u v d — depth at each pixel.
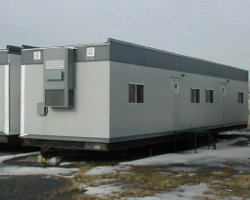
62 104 11.48
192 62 16.17
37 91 12.30
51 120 12.01
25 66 12.52
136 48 12.45
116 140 11.45
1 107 13.59
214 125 18.23
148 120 13.08
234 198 7.42
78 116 11.57
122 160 12.11
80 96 11.54
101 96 11.24
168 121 14.30
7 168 10.82
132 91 12.26
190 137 15.61
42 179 9.28
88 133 11.42
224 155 13.30
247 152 14.16
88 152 12.82
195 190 8.06
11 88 13.54
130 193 7.78
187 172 10.13
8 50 13.44
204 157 12.78
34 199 7.50
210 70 17.84
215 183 8.70
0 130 13.61
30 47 13.66
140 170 10.35
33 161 11.96
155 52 13.55
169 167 10.88
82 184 8.75
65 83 11.40
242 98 21.94
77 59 11.61
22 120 12.52
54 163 11.34
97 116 11.30
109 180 9.05
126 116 11.91
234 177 9.42
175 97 14.80
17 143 14.28
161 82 13.89
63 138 11.79
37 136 12.24
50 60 11.62
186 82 15.63
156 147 15.81
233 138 20.34
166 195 7.63
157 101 13.63
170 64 14.48
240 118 21.59
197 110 16.56
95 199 7.34
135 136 12.38
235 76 20.91
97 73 11.30
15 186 8.54
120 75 11.62
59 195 7.76
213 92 18.16
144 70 12.86
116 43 11.46
